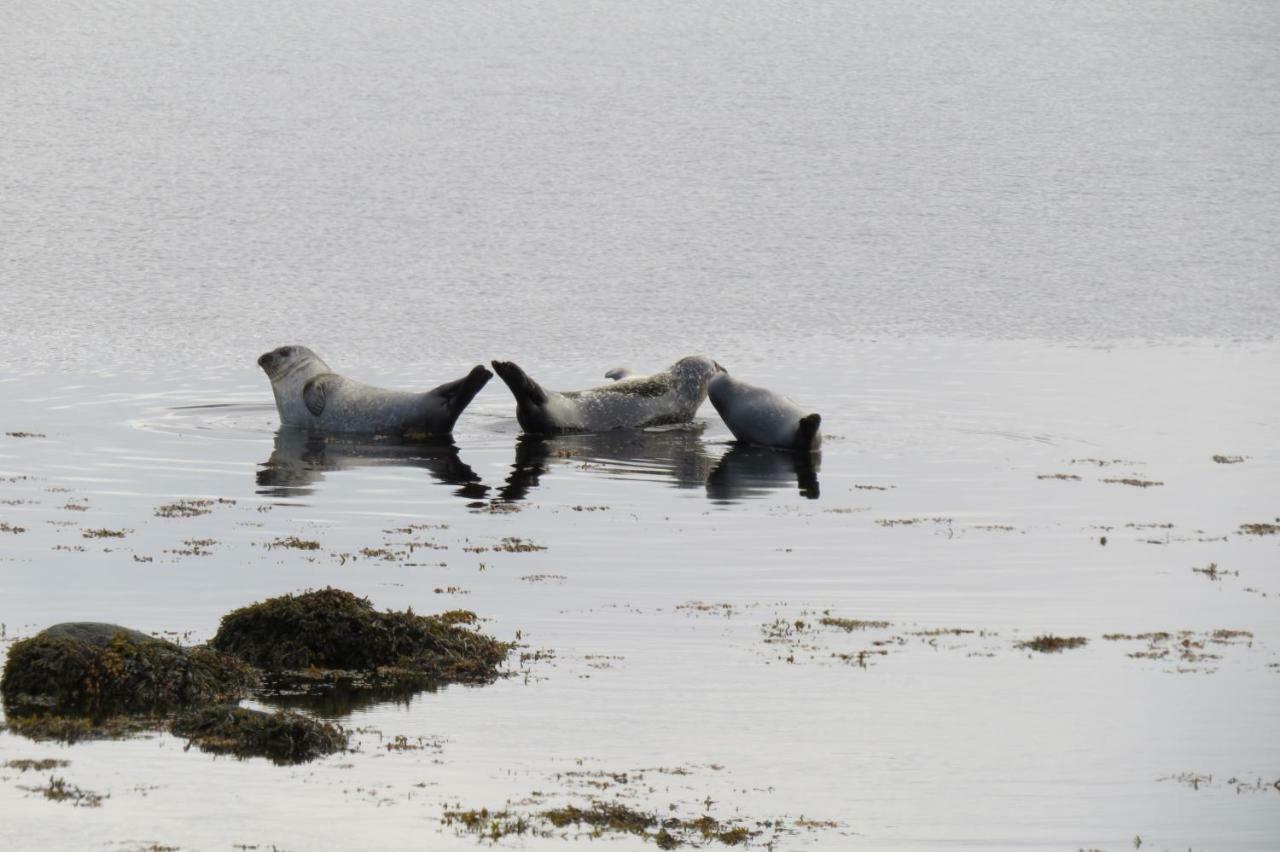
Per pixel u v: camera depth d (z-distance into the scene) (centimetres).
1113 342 15312
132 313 15838
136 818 4956
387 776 5319
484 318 16000
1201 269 19012
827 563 7975
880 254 19588
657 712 5906
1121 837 4969
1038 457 10612
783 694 6097
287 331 15225
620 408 11550
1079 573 7850
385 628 6384
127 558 7825
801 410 11031
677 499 9344
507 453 10588
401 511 8956
